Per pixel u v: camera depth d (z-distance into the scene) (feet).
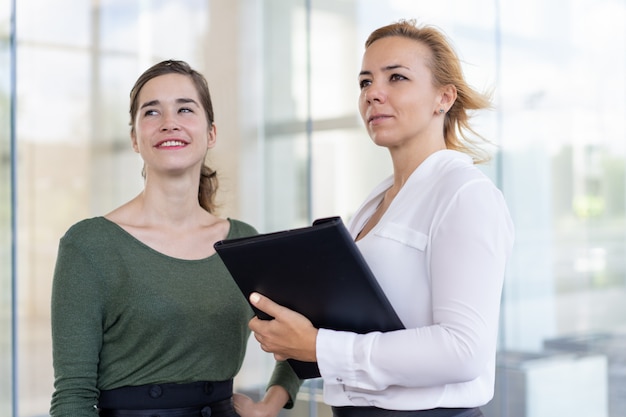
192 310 5.57
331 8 14.62
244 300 5.94
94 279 5.38
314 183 14.87
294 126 15.08
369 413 4.62
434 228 4.42
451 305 4.17
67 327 5.27
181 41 15.35
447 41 4.99
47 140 13.98
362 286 4.23
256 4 15.38
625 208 12.49
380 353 4.24
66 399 5.17
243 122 15.58
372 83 4.92
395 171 5.07
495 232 4.26
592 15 12.50
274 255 4.27
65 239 5.47
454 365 4.11
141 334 5.46
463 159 4.77
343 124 14.49
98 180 14.58
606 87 12.48
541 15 12.84
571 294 13.03
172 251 5.74
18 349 13.56
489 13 13.06
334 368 4.35
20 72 13.61
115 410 5.46
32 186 13.82
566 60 12.73
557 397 13.19
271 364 14.87
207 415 5.59
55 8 14.01
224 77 15.65
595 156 12.63
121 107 14.78
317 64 14.79
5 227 11.69
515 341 13.46
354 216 5.38
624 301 12.59
